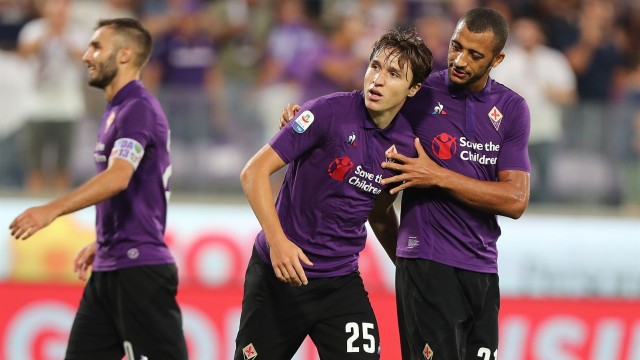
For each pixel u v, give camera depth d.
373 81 14.87
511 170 15.77
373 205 16.22
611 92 34.56
